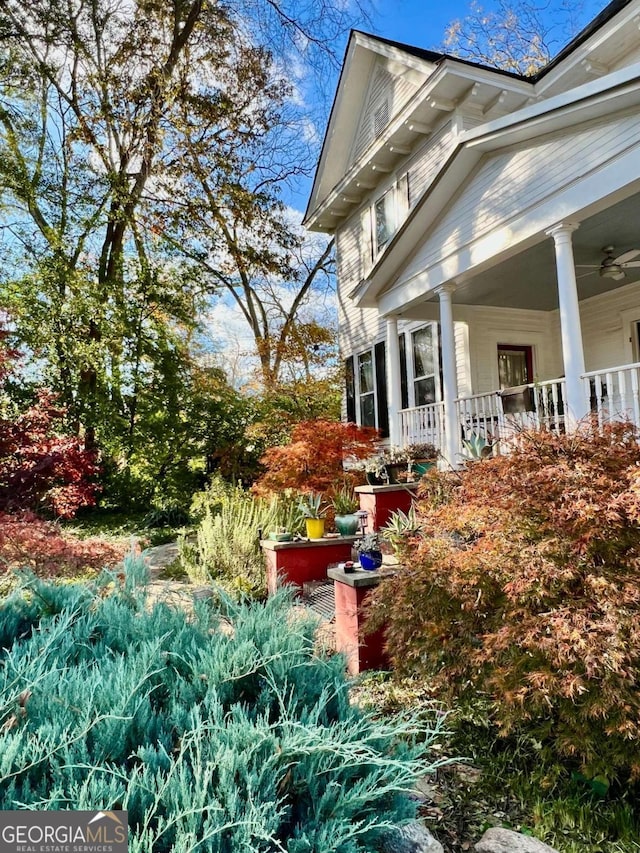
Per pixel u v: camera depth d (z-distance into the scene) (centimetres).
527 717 229
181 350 1264
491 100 806
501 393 595
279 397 1271
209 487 1109
